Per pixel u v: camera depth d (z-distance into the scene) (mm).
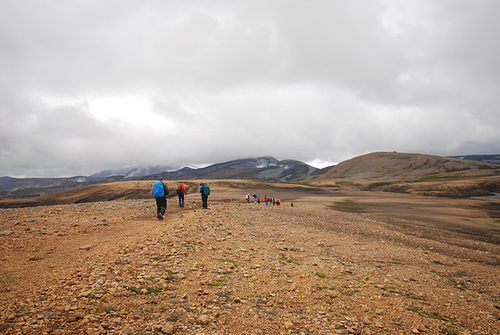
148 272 7711
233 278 8047
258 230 16062
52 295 5785
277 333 5148
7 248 9594
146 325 4957
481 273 13102
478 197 151875
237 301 6457
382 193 173125
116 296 6039
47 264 8117
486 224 46156
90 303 5551
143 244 10516
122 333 4586
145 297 6168
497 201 105812
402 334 5578
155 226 14953
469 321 6750
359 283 8781
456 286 10273
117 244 10508
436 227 36906
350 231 21047
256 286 7605
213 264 9141
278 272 9039
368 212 61500
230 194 133125
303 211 30094
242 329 5188
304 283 8180
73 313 5047
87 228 13625
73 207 21875
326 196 139375
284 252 12016
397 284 9320
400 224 33219
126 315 5258
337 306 6734
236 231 14961
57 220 15289
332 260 11570
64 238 11578
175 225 14711
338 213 34125
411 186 197125
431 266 13328
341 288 8078
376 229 23547
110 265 7973
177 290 6770
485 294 9734
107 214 18375
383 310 6762
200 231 13859
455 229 37375
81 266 7855
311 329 5398
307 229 18766
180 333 4832
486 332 6145
